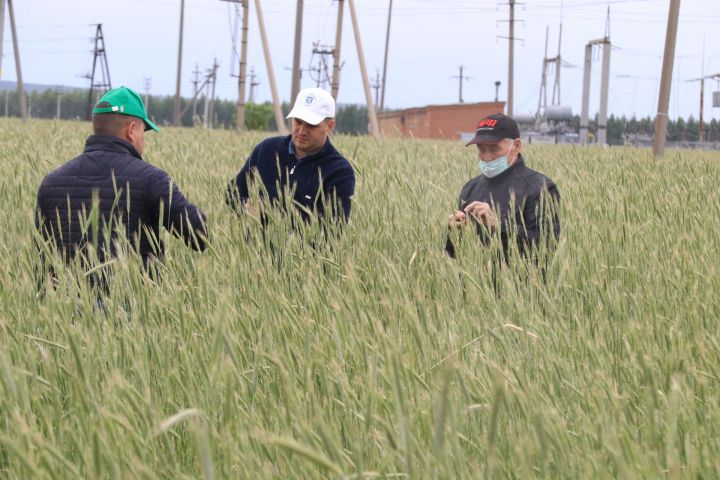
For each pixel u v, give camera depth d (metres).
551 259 6.55
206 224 6.55
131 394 3.63
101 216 6.35
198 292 5.37
